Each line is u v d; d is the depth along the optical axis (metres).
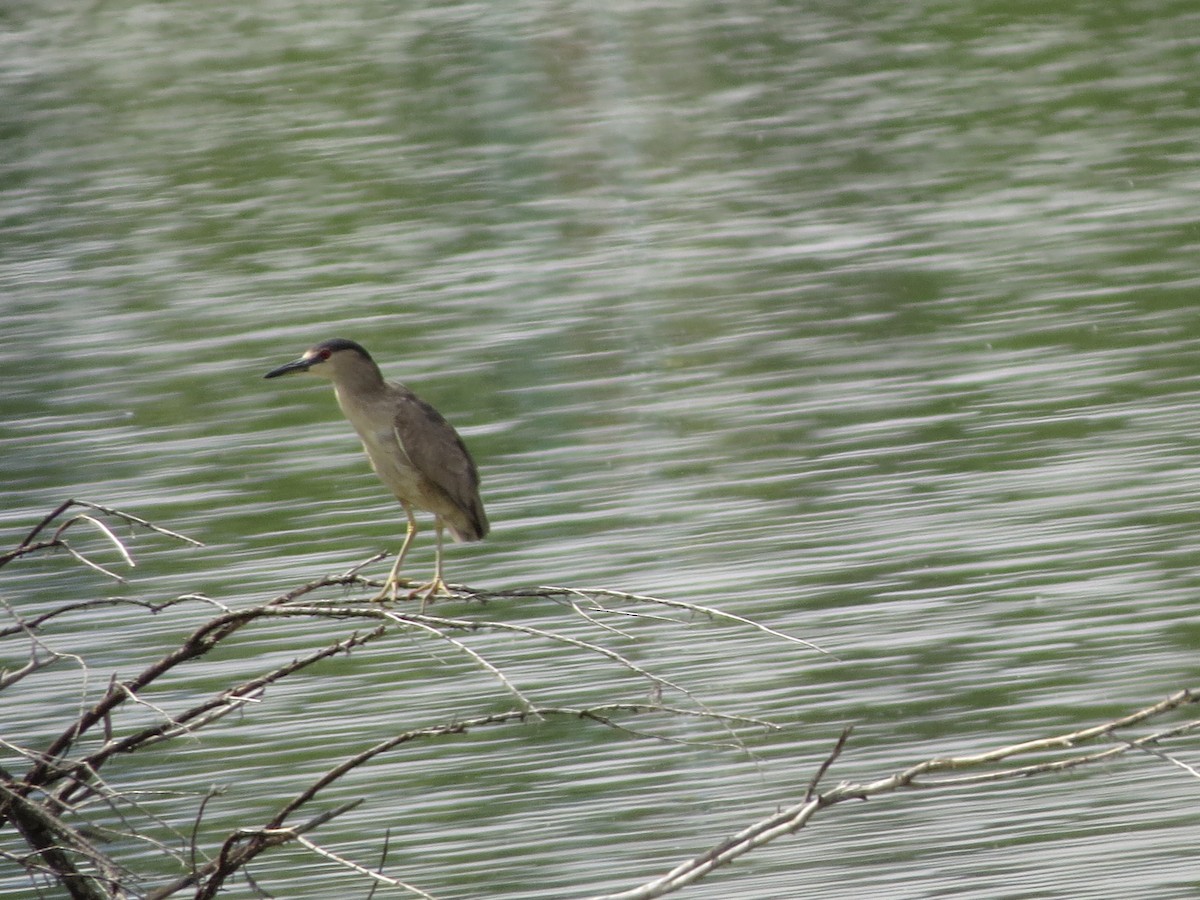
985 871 10.10
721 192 25.89
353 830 10.80
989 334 19.08
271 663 12.76
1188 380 17.14
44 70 37.56
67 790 7.35
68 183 28.55
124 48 38.97
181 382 19.02
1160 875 9.92
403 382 18.81
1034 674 12.05
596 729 11.75
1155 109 27.98
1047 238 22.38
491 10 40.00
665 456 16.38
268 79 35.19
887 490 15.24
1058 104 28.89
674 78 33.09
